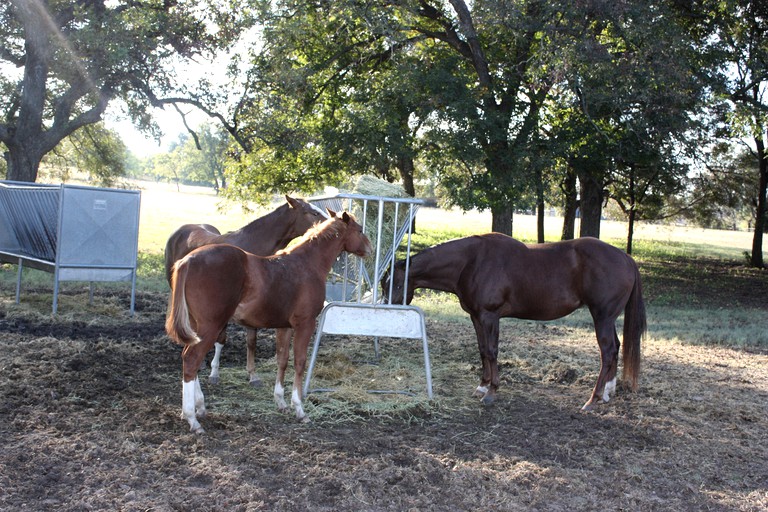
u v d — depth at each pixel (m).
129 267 9.23
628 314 6.27
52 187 8.72
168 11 16.66
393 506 3.86
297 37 17.31
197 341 4.52
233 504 3.72
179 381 6.19
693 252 32.66
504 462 4.63
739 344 10.08
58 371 5.97
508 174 15.79
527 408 6.07
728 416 6.02
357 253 5.70
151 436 4.62
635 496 4.21
